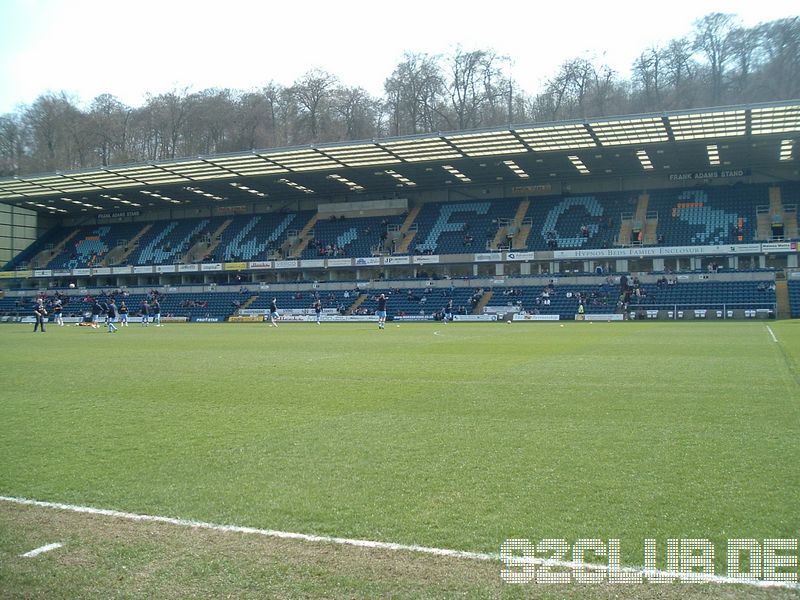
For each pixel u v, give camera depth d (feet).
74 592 17.19
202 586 17.38
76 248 277.64
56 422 39.14
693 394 45.93
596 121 157.17
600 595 16.78
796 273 188.34
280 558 19.06
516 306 203.51
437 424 37.04
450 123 303.89
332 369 64.75
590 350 82.74
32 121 333.21
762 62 275.59
